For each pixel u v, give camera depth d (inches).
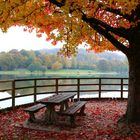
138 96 349.4
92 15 320.5
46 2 333.1
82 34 342.0
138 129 326.6
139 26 334.6
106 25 334.3
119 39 425.1
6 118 394.9
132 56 349.1
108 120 389.4
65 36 351.6
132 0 267.4
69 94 427.2
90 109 473.7
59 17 321.1
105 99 583.8
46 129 334.6
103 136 310.0
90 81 1498.5
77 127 347.3
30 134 317.1
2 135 310.5
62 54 377.4
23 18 325.1
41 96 725.9
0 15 307.3
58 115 370.0
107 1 305.6
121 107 499.2
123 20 383.9
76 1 280.4
